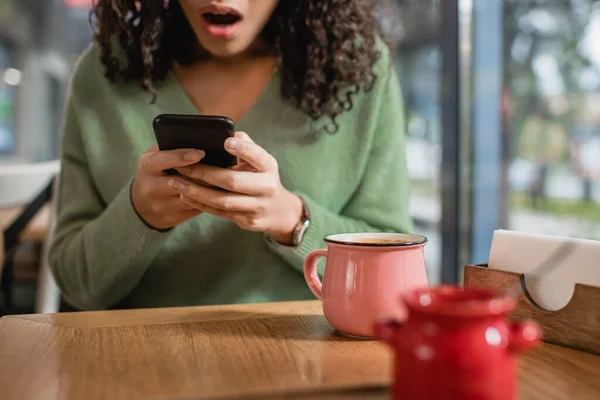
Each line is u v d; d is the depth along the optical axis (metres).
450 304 0.46
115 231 1.06
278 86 1.24
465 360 0.44
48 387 0.60
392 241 0.81
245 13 1.07
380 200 1.26
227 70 1.26
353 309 0.74
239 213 0.95
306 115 1.24
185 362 0.67
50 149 3.51
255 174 0.91
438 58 2.37
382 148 1.29
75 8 3.37
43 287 1.64
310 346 0.73
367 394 0.58
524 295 0.76
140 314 0.90
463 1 2.23
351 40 1.21
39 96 3.49
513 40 2.24
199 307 0.95
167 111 1.23
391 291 0.73
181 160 0.84
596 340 0.70
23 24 3.39
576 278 0.72
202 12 1.05
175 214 1.01
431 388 0.44
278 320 0.86
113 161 1.23
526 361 0.68
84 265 1.14
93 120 1.25
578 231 2.09
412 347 0.45
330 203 1.27
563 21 2.06
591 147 2.04
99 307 1.19
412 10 2.37
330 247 0.78
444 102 2.37
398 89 1.35
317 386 0.59
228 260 1.21
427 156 2.46
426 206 2.50
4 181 1.47
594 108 2.02
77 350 0.72
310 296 1.23
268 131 1.24
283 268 1.21
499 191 2.35
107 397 0.57
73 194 1.26
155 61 1.23
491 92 2.30
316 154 1.24
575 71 2.05
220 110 1.27
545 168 2.19
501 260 0.79
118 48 1.26
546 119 2.17
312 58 1.20
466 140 2.33
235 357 0.69
